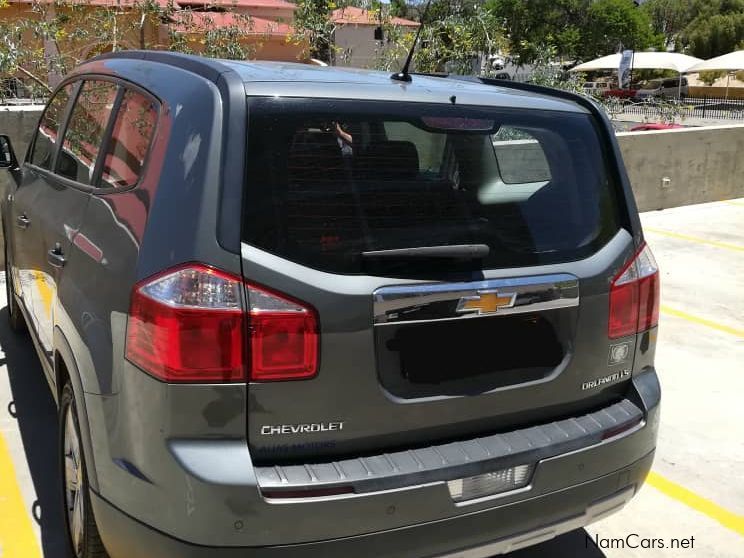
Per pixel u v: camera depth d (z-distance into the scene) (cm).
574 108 283
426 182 240
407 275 225
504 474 237
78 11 964
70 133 346
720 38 6119
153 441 208
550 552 324
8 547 303
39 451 375
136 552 219
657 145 1080
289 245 213
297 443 216
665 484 383
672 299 705
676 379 518
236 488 202
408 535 222
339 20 1134
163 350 204
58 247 295
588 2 4903
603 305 261
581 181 272
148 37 1084
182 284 204
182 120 226
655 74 5828
